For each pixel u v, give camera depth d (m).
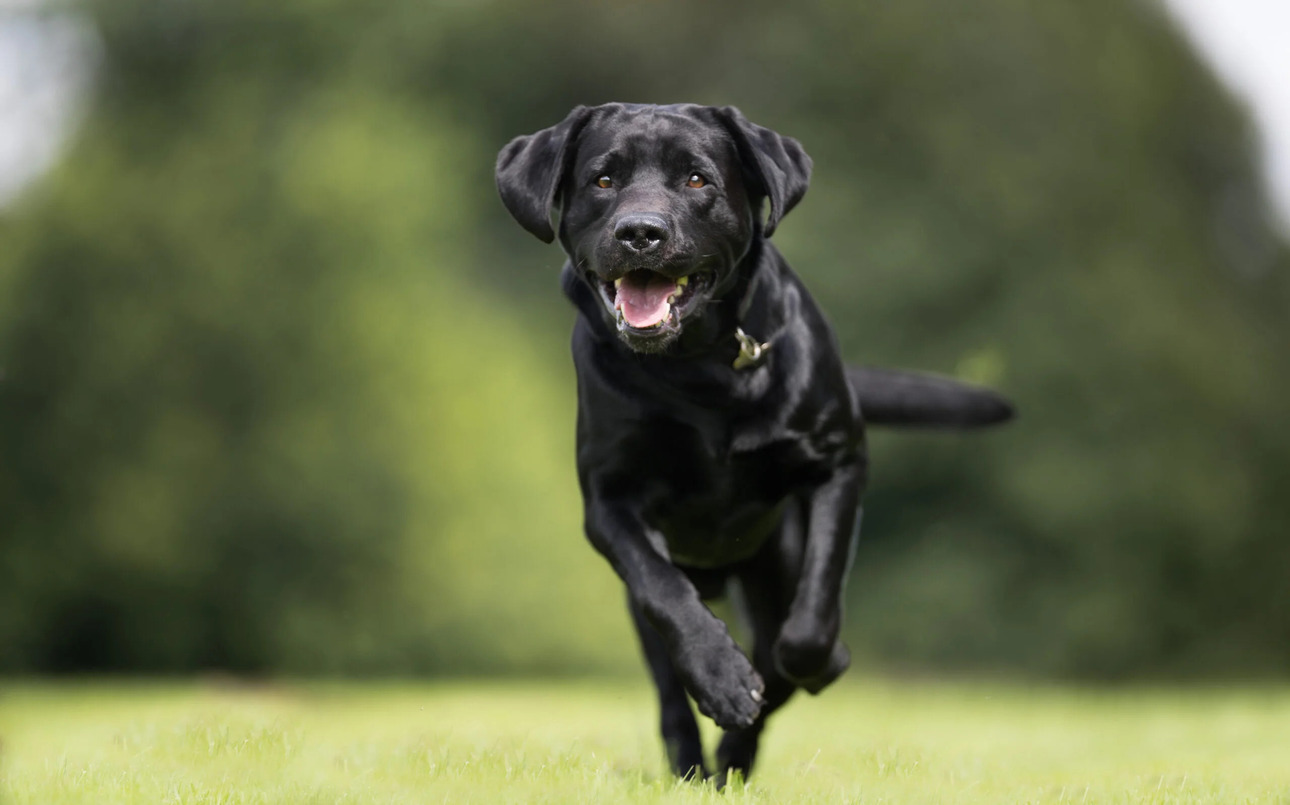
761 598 4.63
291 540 17.38
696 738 4.49
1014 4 21.55
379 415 17.69
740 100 22.20
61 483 17.08
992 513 20.08
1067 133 21.17
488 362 19.11
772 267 4.34
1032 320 19.75
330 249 17.88
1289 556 20.45
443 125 22.77
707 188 4.11
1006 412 5.54
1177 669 19.81
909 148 21.12
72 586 17.20
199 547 17.11
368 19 23.47
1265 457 20.44
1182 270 21.09
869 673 19.95
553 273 23.08
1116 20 22.47
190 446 17.12
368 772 4.15
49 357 17.12
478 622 17.80
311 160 18.17
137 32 20.44
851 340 20.00
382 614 17.56
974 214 20.50
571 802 3.48
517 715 8.45
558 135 4.25
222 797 3.48
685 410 4.12
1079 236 20.72
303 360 17.56
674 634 3.83
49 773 3.96
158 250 17.48
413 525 17.56
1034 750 5.71
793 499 4.54
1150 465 19.22
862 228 20.48
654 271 3.94
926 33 21.44
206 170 18.22
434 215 19.09
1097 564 19.39
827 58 21.56
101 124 19.34
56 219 17.36
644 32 24.69
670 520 4.36
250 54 21.33
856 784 4.05
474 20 24.95
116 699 10.67
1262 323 21.70
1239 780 4.23
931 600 19.47
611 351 4.16
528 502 18.34
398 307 18.12
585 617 18.39
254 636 17.48
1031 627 19.38
